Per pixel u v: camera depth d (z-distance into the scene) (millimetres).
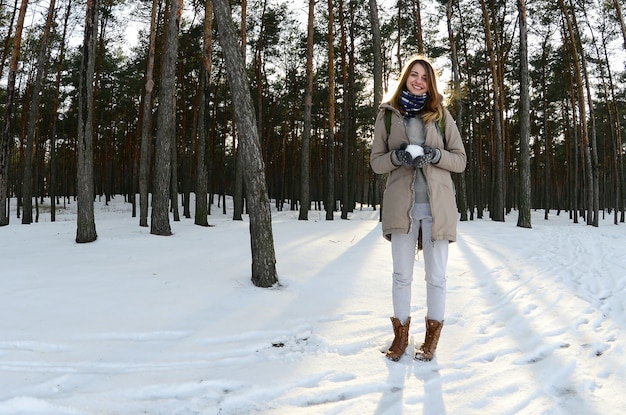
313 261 6129
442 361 2764
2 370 2582
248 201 4738
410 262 2883
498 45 19984
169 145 9594
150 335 3236
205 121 12883
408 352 2910
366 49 22188
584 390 2324
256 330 3361
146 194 11992
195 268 5559
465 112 25109
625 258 7504
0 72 16562
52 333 3207
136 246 7566
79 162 8141
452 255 7227
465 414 2092
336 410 2141
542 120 27172
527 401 2213
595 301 4355
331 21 16375
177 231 10383
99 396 2262
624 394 2262
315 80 24844
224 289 4527
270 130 28531
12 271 5309
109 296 4203
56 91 18594
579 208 30359
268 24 20188
